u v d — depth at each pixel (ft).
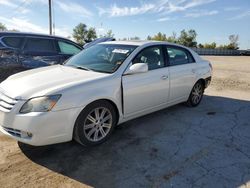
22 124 9.46
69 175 9.19
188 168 9.87
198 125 14.55
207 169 9.85
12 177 8.93
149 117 15.57
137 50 13.26
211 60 86.43
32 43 21.35
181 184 8.84
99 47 14.82
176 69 15.34
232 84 29.30
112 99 11.48
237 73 41.68
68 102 9.95
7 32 20.63
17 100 9.73
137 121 14.82
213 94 23.13
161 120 15.12
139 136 12.71
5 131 10.08
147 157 10.63
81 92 10.36
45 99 9.57
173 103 15.85
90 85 10.71
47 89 9.93
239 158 10.83
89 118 10.96
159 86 13.94
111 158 10.45
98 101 11.08
